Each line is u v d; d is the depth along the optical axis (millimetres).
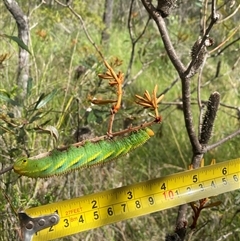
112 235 426
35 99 410
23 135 299
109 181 483
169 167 554
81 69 482
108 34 895
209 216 417
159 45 781
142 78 793
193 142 248
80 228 220
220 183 241
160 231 436
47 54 639
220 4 373
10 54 543
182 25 811
